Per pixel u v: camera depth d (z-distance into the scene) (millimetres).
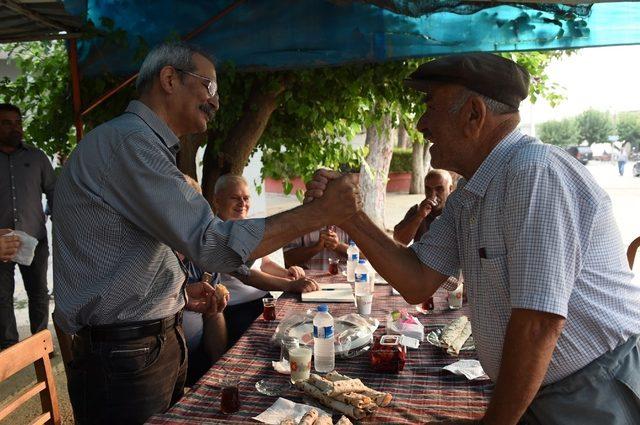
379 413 1681
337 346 2121
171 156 1817
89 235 1759
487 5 3123
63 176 1793
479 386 1851
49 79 4441
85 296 1772
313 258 4094
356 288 2850
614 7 3691
